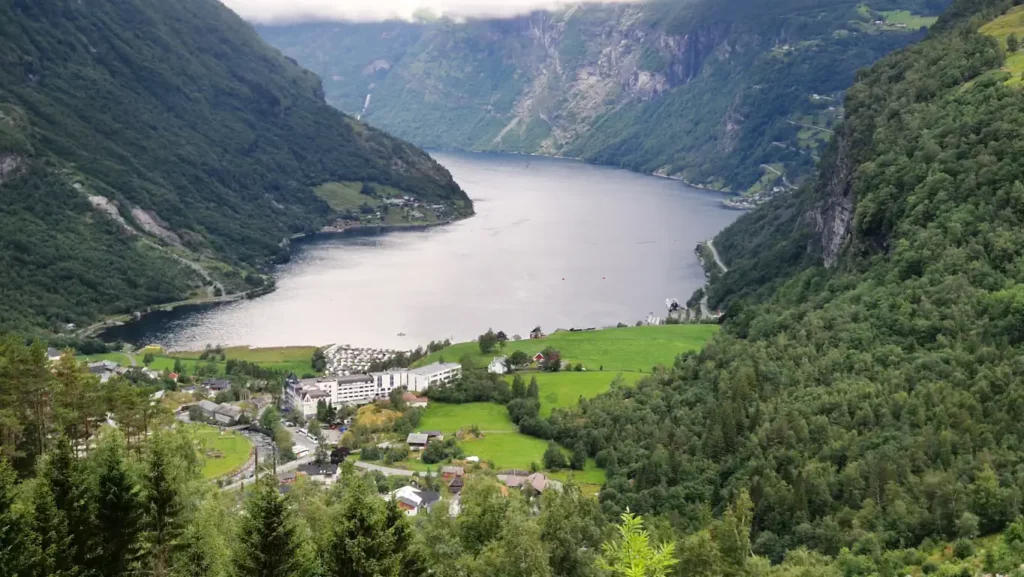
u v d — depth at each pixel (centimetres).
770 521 14412
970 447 13812
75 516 8412
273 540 7994
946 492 12850
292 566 8012
